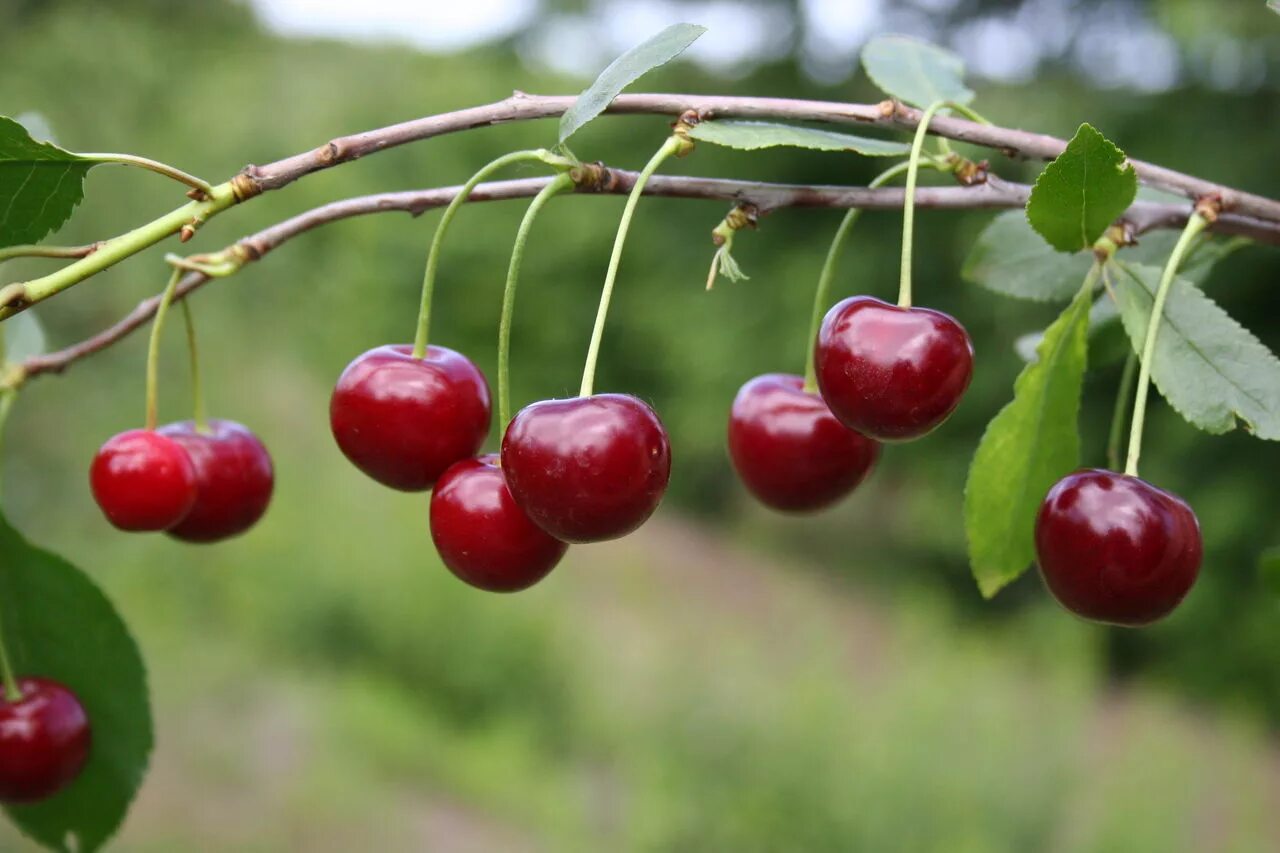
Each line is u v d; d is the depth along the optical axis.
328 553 9.48
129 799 1.56
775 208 1.33
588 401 1.17
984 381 10.56
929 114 1.28
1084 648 8.85
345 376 1.34
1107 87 10.05
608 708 8.02
